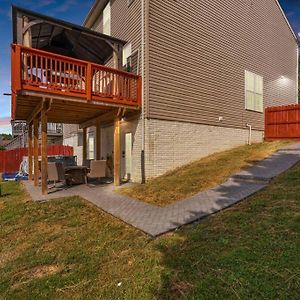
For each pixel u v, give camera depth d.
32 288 3.36
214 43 12.16
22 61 7.30
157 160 9.92
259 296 2.64
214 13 12.16
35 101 8.29
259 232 4.02
